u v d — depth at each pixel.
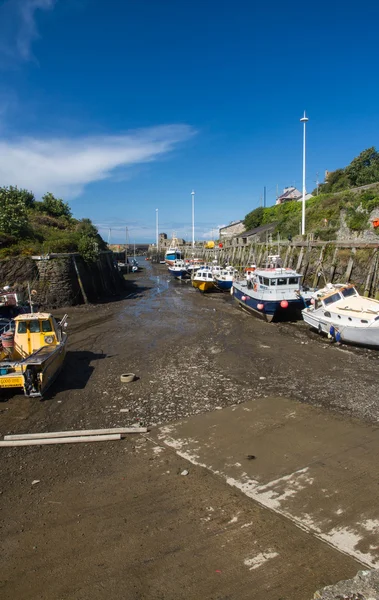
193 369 12.64
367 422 8.55
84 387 11.11
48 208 44.66
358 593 3.88
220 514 5.67
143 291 37.78
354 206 28.34
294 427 8.40
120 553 4.98
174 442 7.88
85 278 29.77
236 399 10.08
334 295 16.72
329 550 4.94
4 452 7.60
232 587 4.43
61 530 5.43
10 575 4.69
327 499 5.95
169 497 6.11
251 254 40.97
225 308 26.42
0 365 9.81
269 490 6.22
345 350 14.74
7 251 26.53
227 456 7.29
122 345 16.02
